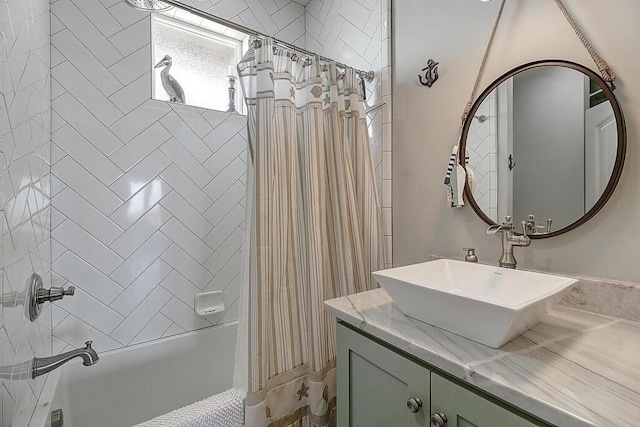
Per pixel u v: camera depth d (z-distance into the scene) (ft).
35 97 3.84
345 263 4.92
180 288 6.38
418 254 5.15
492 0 4.14
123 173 5.81
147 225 6.04
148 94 6.02
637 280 3.07
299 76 4.90
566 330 2.85
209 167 6.68
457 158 4.47
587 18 3.31
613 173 3.16
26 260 3.13
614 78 3.14
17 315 2.60
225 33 7.16
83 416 5.11
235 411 3.99
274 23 7.43
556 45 3.56
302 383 4.61
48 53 4.96
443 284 3.79
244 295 4.44
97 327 5.60
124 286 5.84
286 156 4.58
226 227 6.89
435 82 4.85
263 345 4.16
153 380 5.79
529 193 3.81
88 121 5.49
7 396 2.19
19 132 2.88
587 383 2.03
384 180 5.59
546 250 3.71
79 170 5.44
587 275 3.40
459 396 2.38
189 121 6.46
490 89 4.13
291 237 4.60
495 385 2.09
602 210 3.28
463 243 4.54
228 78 7.20
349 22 6.40
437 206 4.86
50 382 4.60
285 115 4.59
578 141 3.40
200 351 6.30
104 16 5.60
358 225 5.13
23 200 3.02
